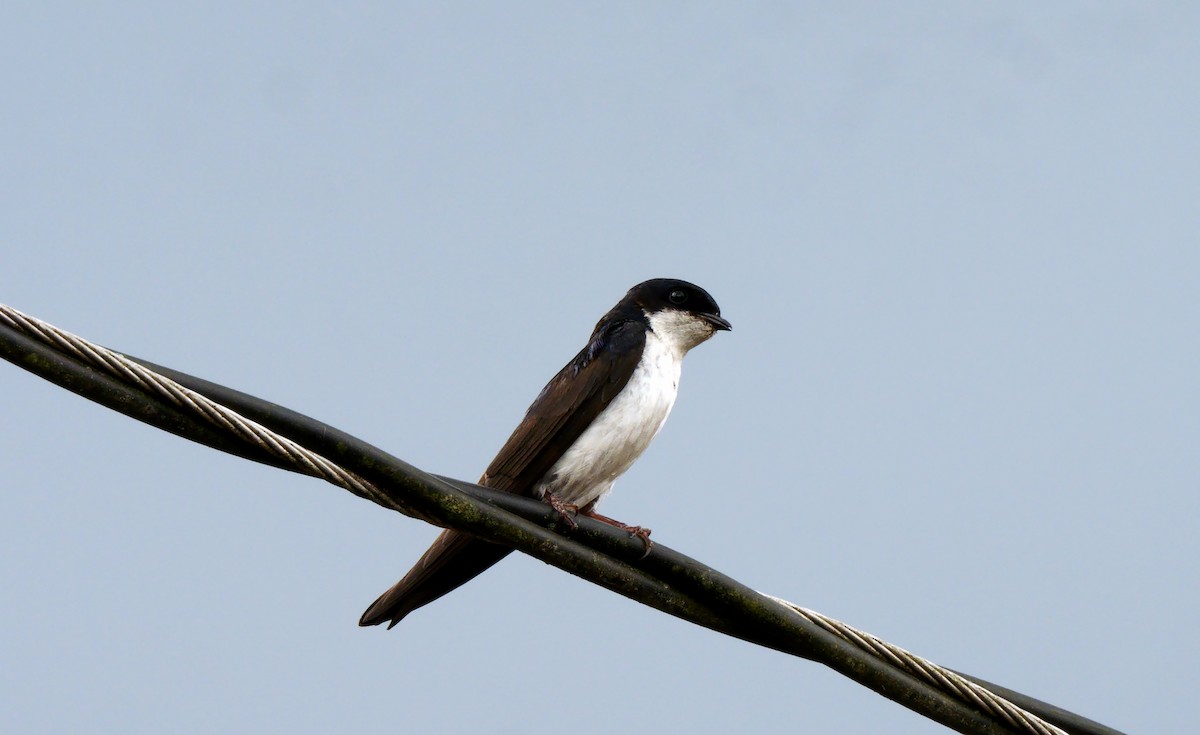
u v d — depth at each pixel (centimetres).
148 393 939
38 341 910
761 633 1149
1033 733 1155
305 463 991
